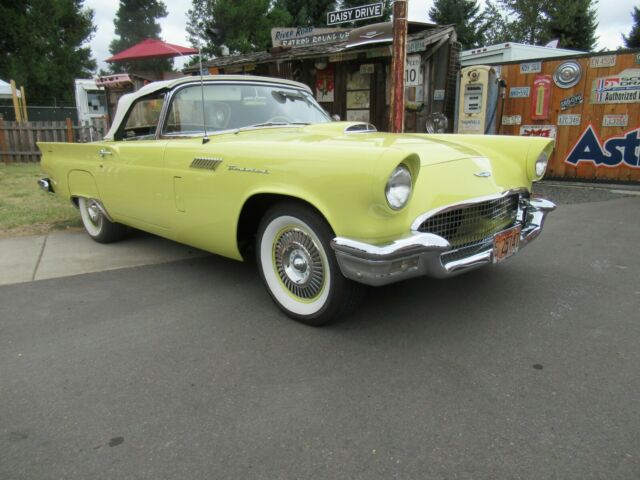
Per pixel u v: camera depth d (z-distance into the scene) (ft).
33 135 40.57
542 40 101.24
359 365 8.07
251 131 11.73
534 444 6.11
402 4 18.54
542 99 26.07
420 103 29.99
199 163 10.48
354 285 8.76
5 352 8.74
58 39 108.88
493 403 6.96
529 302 10.45
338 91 32.73
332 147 8.33
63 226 18.19
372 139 9.81
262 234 9.86
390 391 7.31
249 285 11.89
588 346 8.54
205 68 35.27
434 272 8.30
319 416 6.77
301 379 7.70
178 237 11.93
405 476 5.65
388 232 7.82
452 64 29.66
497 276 12.03
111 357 8.51
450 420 6.61
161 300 11.04
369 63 30.50
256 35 69.72
